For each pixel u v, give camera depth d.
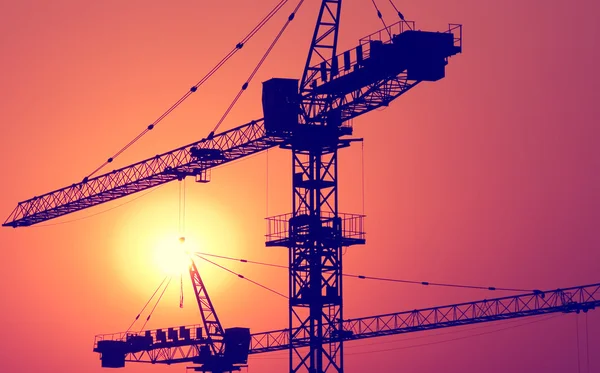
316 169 178.88
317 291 176.75
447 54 161.12
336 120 175.38
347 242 177.88
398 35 160.75
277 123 175.50
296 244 178.50
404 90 167.12
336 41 173.00
